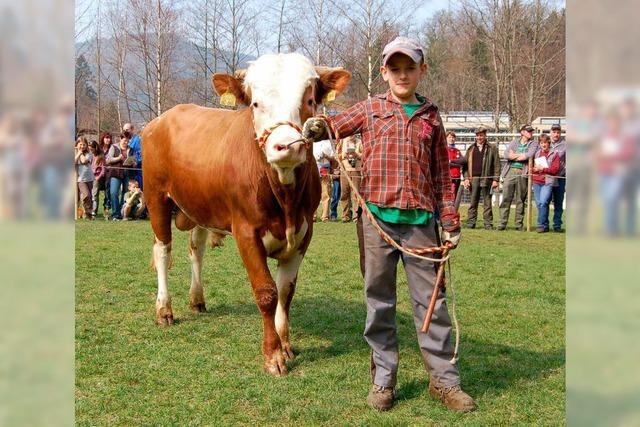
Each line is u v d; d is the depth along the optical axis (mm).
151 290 6852
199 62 25656
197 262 6008
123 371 4348
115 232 11617
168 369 4406
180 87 27172
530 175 12602
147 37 25859
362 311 6055
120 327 5461
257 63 4191
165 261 5754
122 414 3637
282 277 4770
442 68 35219
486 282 7434
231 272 7895
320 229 12664
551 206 18656
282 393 3957
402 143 3725
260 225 4453
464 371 4363
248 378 4227
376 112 3793
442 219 3852
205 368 4438
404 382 4168
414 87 3734
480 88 32562
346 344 5008
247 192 4418
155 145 5723
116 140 27312
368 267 3834
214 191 4859
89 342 5000
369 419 3586
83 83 27875
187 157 5223
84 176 14242
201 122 5414
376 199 3762
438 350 3807
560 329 5473
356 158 13750
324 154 13984
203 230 5957
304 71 4121
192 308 6031
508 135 20531
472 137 29328
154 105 26172
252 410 3727
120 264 8328
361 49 22672
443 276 3766
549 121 27172
